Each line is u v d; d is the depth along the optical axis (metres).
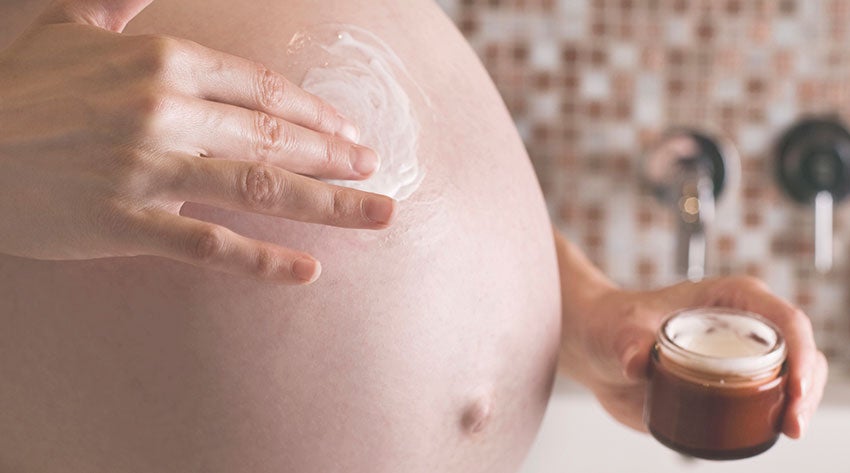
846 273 1.75
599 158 1.74
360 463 0.59
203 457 0.57
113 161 0.46
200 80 0.48
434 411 0.60
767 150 1.72
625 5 1.68
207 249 0.46
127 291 0.55
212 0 0.60
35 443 0.59
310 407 0.57
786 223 1.74
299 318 0.55
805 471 1.47
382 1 0.64
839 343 1.77
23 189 0.48
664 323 0.70
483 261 0.61
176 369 0.55
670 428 0.69
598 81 1.71
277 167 0.48
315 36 0.60
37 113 0.48
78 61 0.48
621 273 1.78
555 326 0.69
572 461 1.49
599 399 0.83
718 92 1.70
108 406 0.56
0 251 0.53
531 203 0.67
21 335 0.56
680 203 1.64
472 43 1.71
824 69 1.69
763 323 0.69
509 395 0.64
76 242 0.49
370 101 0.59
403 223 0.58
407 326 0.57
